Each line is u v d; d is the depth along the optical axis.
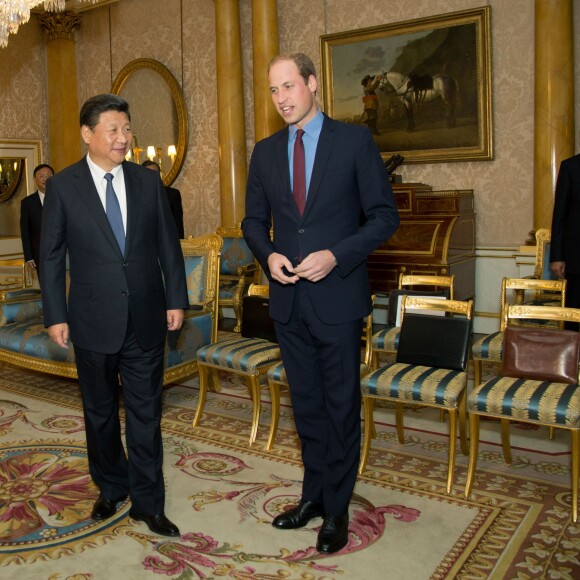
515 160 6.85
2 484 3.60
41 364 5.23
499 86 6.85
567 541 2.89
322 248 2.68
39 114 10.16
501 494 3.37
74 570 2.74
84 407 3.03
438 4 7.05
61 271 2.93
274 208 2.80
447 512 3.19
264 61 7.79
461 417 3.82
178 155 9.16
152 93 9.37
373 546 2.88
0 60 9.60
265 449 4.05
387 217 2.66
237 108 8.28
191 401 5.09
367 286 2.81
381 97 7.45
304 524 3.05
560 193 4.79
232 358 4.23
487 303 7.15
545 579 2.60
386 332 4.69
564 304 4.54
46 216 2.89
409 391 3.49
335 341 2.71
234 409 4.86
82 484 3.60
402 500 3.32
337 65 7.68
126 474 3.23
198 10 8.86
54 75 10.06
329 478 2.85
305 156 2.74
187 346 5.13
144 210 2.92
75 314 2.92
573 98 6.35
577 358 3.41
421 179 7.40
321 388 2.88
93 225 2.84
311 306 2.71
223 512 3.23
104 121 2.79
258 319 4.71
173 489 3.49
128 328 2.88
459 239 6.57
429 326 3.81
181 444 4.16
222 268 8.21
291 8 8.02
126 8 9.57
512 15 6.70
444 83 7.05
